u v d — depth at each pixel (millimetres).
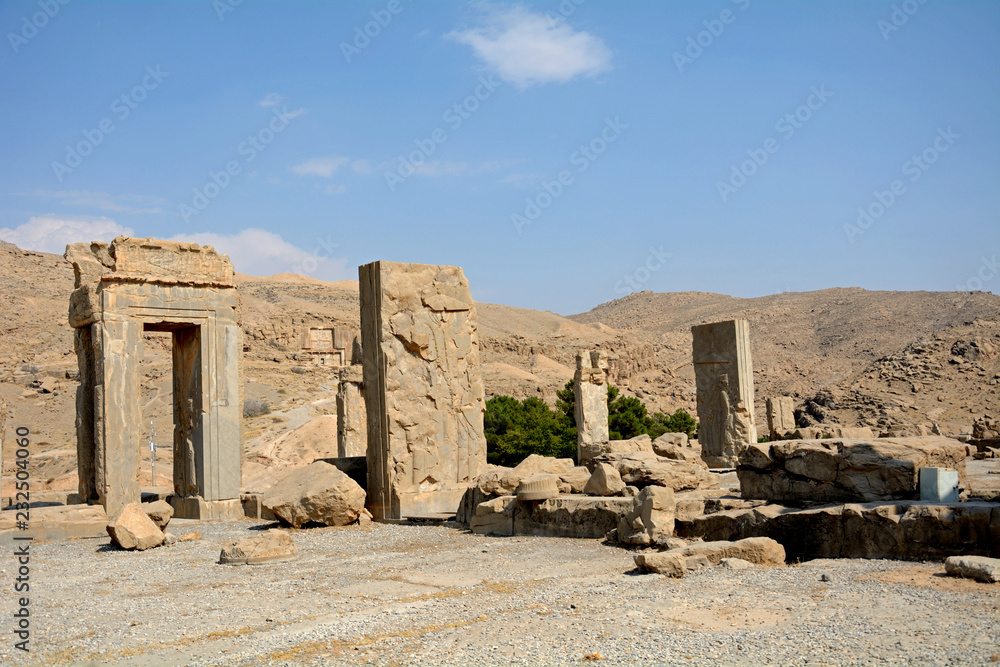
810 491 12211
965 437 32031
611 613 8109
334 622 8320
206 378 20016
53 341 81125
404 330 17609
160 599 9938
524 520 14523
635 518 12523
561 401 46000
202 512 19656
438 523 16344
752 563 10375
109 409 18562
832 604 8008
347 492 16422
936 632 6840
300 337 87188
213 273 20312
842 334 127125
